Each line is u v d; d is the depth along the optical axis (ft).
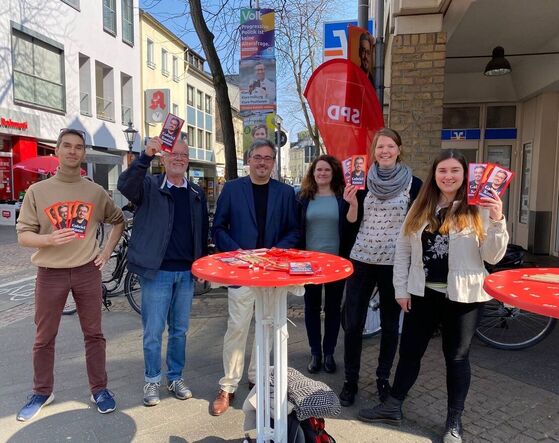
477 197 7.65
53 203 9.57
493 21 17.93
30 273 26.00
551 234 26.86
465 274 8.56
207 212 11.27
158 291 10.37
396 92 17.60
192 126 108.47
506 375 11.89
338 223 11.82
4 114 47.09
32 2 50.67
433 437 9.25
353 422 9.82
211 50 19.74
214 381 11.85
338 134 15.20
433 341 14.08
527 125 27.94
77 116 59.31
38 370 10.28
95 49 62.85
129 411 10.35
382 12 17.94
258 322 7.68
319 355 12.30
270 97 22.16
